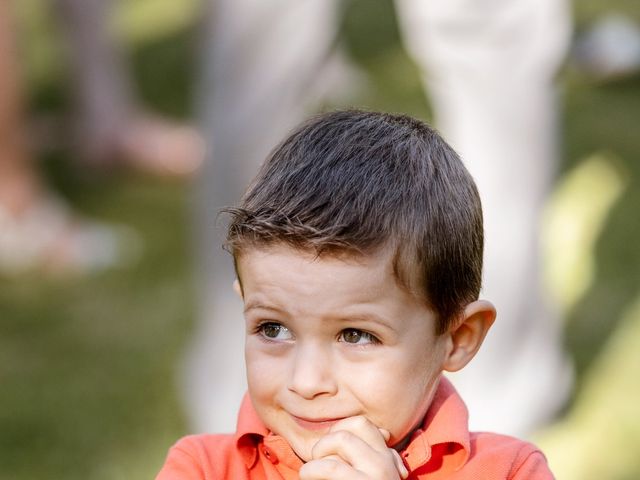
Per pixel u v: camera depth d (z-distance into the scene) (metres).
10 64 16.25
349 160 4.25
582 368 12.90
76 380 13.20
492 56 9.96
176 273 16.09
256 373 4.22
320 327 4.07
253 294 4.12
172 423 12.18
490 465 4.50
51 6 19.84
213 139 10.23
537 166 10.40
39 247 16.30
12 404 12.59
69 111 20.75
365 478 4.06
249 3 9.84
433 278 4.18
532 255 10.72
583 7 25.88
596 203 17.19
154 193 18.86
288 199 4.12
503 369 10.87
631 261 15.60
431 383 4.36
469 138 10.22
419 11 9.92
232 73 9.99
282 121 9.98
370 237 4.03
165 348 13.95
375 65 22.45
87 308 15.10
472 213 4.43
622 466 11.12
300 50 9.91
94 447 11.72
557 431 11.57
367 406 4.14
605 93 22.05
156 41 25.19
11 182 16.52
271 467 4.47
